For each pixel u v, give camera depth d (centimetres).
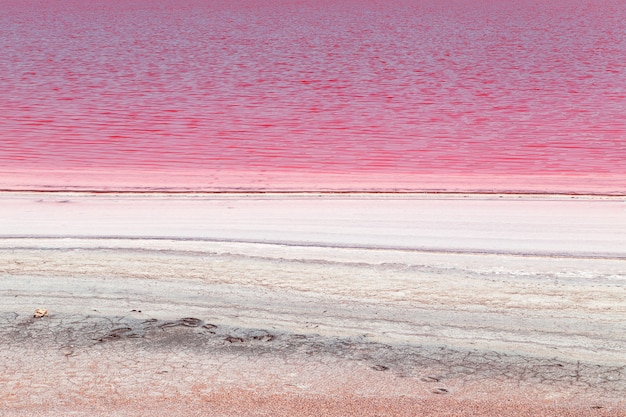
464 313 704
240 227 1005
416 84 2939
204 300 736
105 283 781
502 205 1145
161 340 646
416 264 844
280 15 7525
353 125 2059
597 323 680
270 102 2477
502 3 10162
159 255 874
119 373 587
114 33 5512
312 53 4162
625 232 981
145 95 2628
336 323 683
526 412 532
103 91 2722
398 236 961
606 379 579
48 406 539
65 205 1146
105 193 1239
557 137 1877
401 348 632
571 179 1402
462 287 771
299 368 597
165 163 1566
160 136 1889
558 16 7444
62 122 2077
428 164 1564
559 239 948
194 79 3089
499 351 626
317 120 2136
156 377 581
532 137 1878
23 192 1247
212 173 1460
